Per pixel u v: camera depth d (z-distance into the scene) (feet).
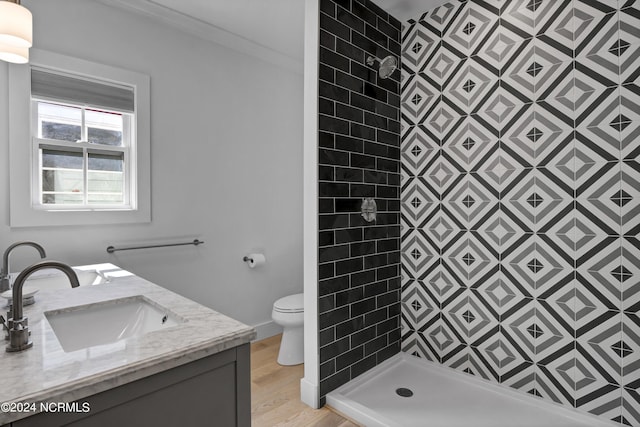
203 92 8.59
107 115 7.38
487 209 6.98
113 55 7.18
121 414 2.59
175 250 8.18
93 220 6.96
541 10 6.26
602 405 5.79
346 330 7.04
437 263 7.79
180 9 7.70
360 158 7.26
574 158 5.95
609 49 5.59
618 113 5.53
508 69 6.66
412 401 6.60
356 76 7.16
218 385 3.15
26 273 2.89
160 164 7.89
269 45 9.46
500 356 6.89
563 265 6.11
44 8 6.39
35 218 6.33
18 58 3.66
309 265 6.56
